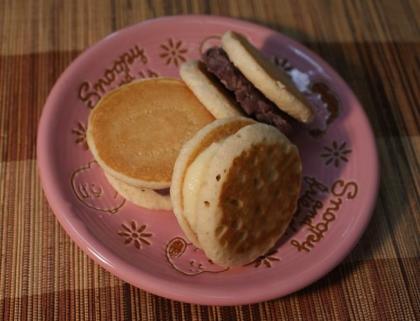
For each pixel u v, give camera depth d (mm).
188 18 356
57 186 294
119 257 278
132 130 305
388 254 306
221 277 281
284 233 301
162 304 285
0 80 346
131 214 300
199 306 286
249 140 275
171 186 282
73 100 325
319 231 301
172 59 352
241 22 358
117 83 340
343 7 397
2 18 370
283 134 298
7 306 280
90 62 335
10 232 300
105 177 309
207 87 310
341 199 311
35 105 340
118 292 287
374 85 366
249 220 281
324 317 288
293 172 297
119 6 383
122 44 345
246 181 274
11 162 319
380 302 293
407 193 327
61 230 302
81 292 286
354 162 322
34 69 352
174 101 316
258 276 282
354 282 297
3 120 332
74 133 319
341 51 379
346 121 333
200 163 274
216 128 284
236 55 303
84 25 373
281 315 287
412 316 290
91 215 294
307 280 279
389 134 347
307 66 351
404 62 377
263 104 308
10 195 310
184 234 296
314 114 319
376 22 392
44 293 285
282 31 385
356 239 293
